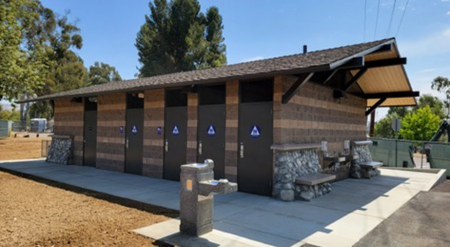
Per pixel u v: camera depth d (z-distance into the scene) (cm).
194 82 807
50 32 4756
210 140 862
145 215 568
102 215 563
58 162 1352
